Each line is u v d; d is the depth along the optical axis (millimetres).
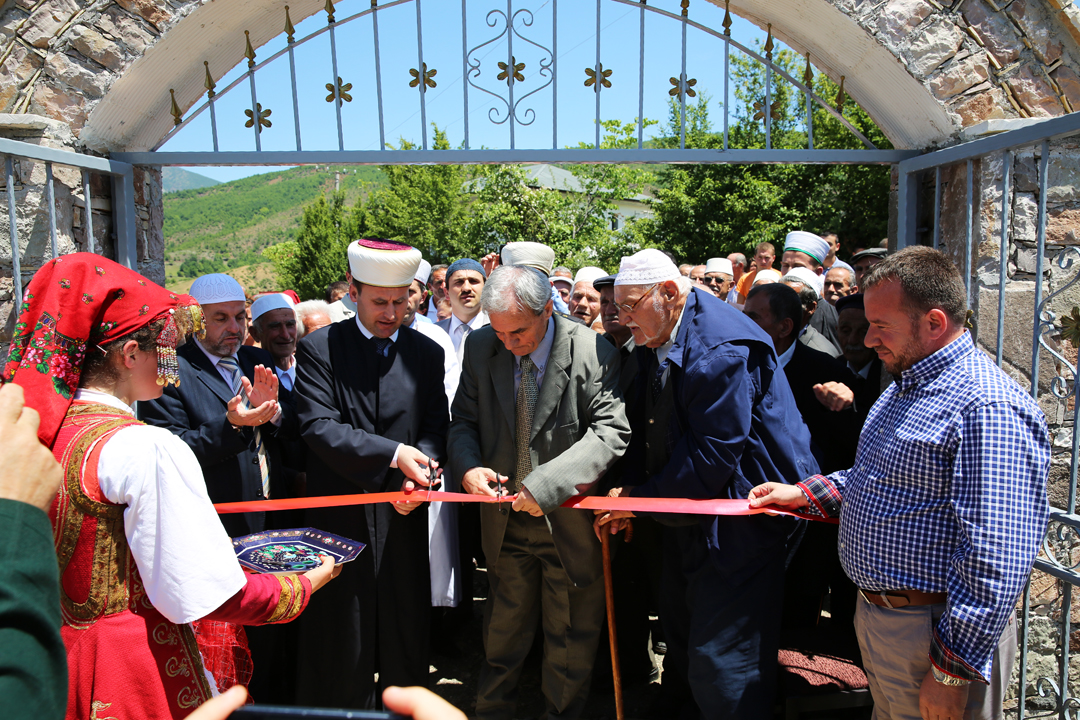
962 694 1842
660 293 2656
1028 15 2998
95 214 3309
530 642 2961
